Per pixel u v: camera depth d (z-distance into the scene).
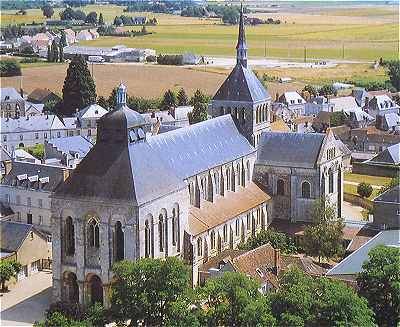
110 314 154.25
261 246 194.50
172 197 183.75
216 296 145.12
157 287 149.38
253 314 137.88
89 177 176.88
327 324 137.88
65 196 177.50
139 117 180.88
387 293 153.00
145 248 174.00
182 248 189.88
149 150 183.25
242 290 143.75
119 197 172.12
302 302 140.12
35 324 157.75
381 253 157.88
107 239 174.12
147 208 173.50
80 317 169.38
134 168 175.12
